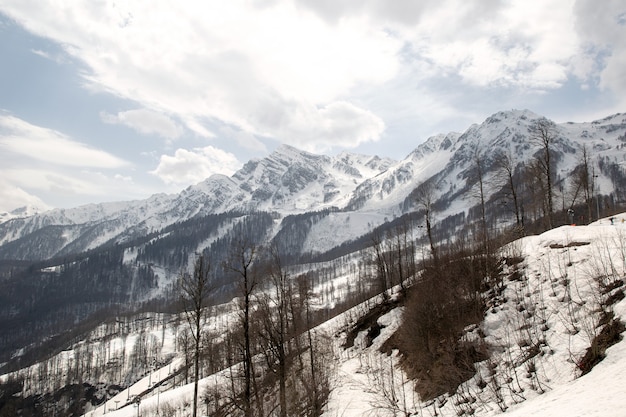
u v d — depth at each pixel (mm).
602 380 12422
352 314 56125
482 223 45312
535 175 45688
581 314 18906
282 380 27422
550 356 17422
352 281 144875
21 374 133375
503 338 22078
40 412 113250
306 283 53594
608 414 9539
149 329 176875
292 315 34531
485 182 46812
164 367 114062
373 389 30109
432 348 27547
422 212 48094
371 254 76438
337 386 33969
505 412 15211
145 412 50531
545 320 20562
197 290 32594
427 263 49250
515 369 18234
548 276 24609
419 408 22766
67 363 134375
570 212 49562
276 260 33875
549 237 30703
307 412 29500
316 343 41594
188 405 48094
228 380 44719
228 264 29969
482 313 25875
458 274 32062
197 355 31469
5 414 110188
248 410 28234
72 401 116562
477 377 20672
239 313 34125
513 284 26469
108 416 53719
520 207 49938
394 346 36875
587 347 16016
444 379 23062
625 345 14016
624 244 23141
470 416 17609
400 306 44500
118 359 137000
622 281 18734
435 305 29625
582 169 51812
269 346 30281
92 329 197250
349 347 46094
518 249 30734
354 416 26469
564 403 12102
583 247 26078
